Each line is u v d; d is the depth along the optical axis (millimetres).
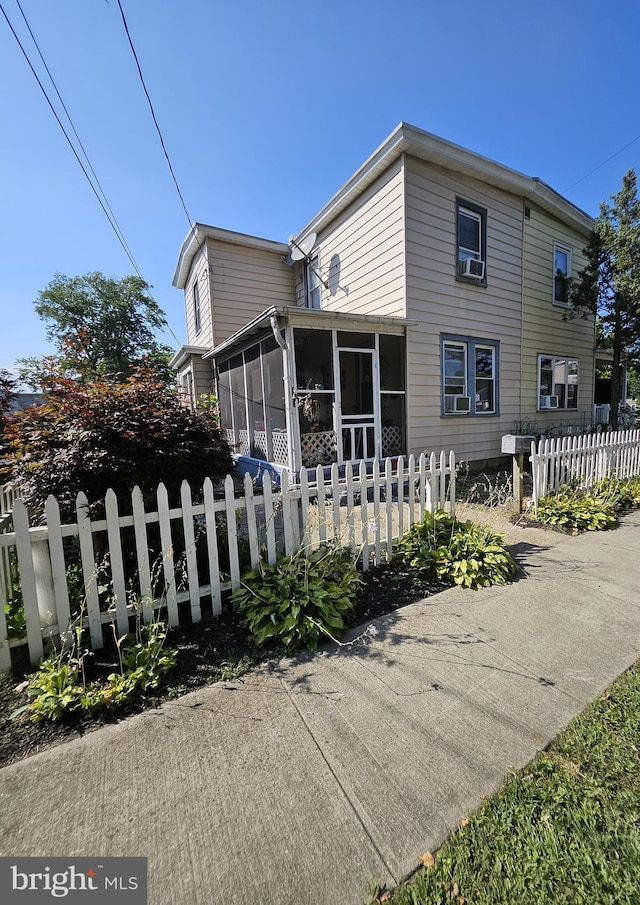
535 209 10359
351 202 9375
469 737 1771
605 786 1505
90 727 1894
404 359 8258
